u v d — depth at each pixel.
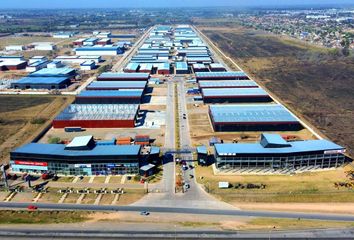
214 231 77.44
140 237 75.50
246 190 94.31
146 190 94.81
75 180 100.62
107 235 76.19
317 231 77.19
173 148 120.44
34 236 76.06
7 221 81.44
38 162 103.69
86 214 84.12
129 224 80.19
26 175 103.00
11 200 90.56
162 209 86.31
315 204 88.50
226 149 105.94
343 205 87.94
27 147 107.50
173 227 78.88
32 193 93.75
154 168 106.12
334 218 82.50
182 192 93.94
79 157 101.44
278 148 106.25
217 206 87.69
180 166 108.12
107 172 103.19
